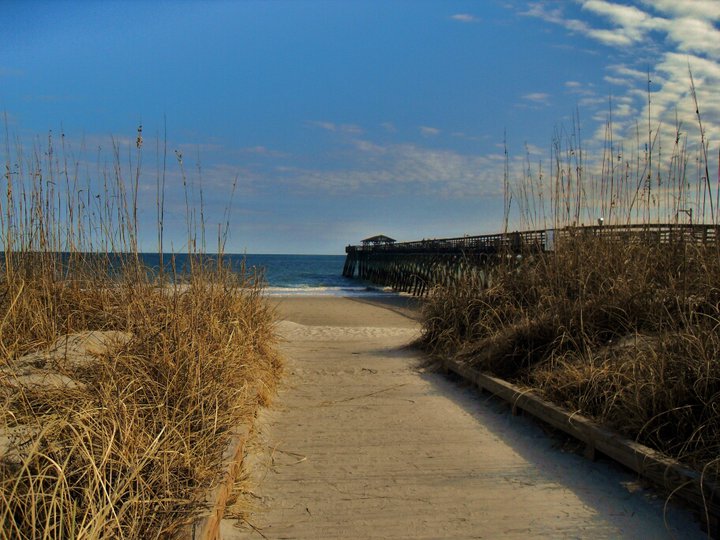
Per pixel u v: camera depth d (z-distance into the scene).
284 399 5.76
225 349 4.51
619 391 3.93
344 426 4.82
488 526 3.00
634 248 6.36
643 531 2.92
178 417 3.30
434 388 6.23
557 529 2.96
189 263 5.79
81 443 2.51
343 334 10.95
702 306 4.84
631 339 4.97
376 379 6.72
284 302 19.92
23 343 4.29
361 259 46.66
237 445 3.44
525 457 4.02
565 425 4.18
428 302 8.73
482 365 6.20
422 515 3.14
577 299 5.95
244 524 3.03
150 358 3.85
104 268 5.65
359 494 3.43
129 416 2.91
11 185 4.96
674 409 3.45
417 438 4.48
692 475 3.01
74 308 5.34
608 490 3.42
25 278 5.05
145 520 2.44
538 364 5.45
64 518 2.21
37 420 2.62
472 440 4.42
